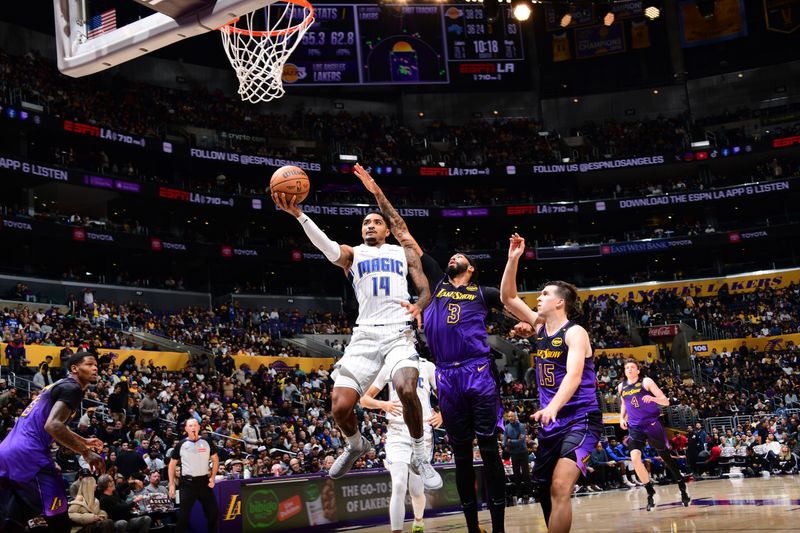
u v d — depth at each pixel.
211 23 7.12
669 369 32.75
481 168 41.16
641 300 40.06
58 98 33.19
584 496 16.66
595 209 41.09
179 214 36.66
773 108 42.78
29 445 5.65
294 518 11.62
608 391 29.83
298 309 37.84
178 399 20.66
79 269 34.31
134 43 7.68
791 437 21.75
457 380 5.86
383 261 5.62
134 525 9.95
